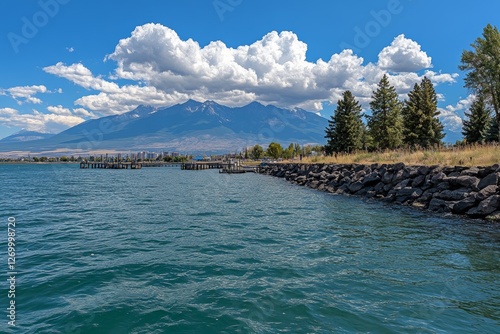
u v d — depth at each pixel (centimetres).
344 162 3712
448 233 1253
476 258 928
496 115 4341
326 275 797
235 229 1381
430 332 526
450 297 663
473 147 2459
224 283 745
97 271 829
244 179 5525
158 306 622
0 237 1243
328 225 1445
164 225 1485
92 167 14188
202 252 1015
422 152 2775
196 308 612
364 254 979
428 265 870
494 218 1436
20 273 814
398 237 1198
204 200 2517
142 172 9919
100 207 2134
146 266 871
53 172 9862
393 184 2269
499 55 4128
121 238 1218
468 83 4459
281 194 2912
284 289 706
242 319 568
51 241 1172
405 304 630
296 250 1032
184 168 12350
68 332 526
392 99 5056
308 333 522
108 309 609
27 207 2145
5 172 9719
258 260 925
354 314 588
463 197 1611
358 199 2388
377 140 5312
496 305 626
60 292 693
